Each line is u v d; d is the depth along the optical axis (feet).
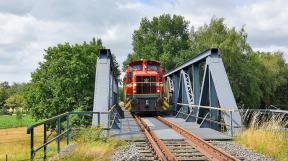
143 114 99.04
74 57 143.43
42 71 152.97
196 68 74.23
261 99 183.73
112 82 82.64
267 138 42.86
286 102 208.44
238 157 36.32
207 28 176.24
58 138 38.09
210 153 38.91
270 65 197.88
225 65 158.40
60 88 138.00
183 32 216.33
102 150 37.14
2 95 438.40
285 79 207.41
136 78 89.86
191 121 75.72
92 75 143.23
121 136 53.31
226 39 162.81
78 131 50.01
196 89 73.82
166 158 34.76
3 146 83.05
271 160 36.06
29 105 149.59
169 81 112.27
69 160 33.47
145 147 44.14
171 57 196.54
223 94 56.70
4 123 267.80
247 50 169.99
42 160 36.22
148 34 213.87
